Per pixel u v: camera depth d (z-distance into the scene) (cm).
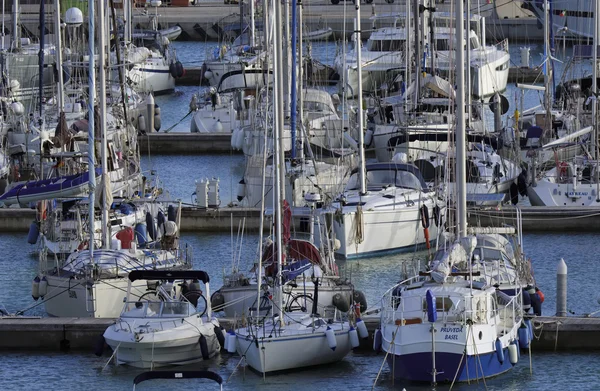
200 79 19088
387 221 10506
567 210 11362
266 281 8288
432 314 7288
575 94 14662
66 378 7731
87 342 8200
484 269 8156
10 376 7781
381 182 11119
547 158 12544
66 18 13012
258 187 11625
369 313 8494
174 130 16438
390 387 7412
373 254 10525
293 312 7956
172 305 7912
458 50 8469
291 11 12650
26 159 12500
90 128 8981
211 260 10362
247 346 7612
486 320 7481
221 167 14275
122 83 13300
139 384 7594
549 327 8088
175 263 8862
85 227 9912
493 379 7531
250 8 19400
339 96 16675
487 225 11169
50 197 9831
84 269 8538
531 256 10575
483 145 12294
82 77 16512
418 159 12188
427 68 14725
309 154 11812
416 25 13912
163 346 7694
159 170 14075
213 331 7881
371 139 14075
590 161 11956
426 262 9450
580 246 10900
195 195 12475
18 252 10744
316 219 10194
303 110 13250
